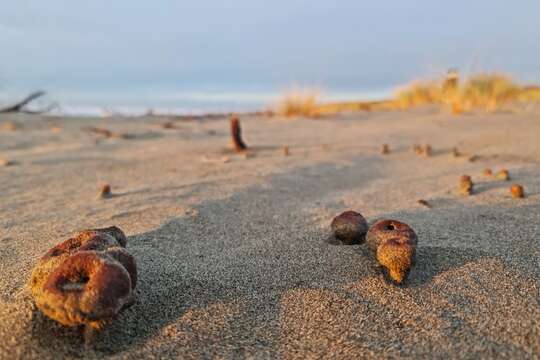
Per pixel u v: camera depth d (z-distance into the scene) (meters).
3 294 0.25
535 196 0.44
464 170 0.61
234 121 0.80
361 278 0.27
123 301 0.22
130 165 0.69
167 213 0.42
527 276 0.27
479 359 0.21
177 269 0.29
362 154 0.77
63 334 0.22
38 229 0.38
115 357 0.21
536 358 0.21
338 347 0.22
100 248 0.24
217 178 0.57
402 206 0.43
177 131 1.11
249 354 0.22
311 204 0.45
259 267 0.29
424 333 0.23
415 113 1.46
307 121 1.35
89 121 1.36
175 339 0.23
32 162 0.72
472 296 0.26
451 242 0.32
